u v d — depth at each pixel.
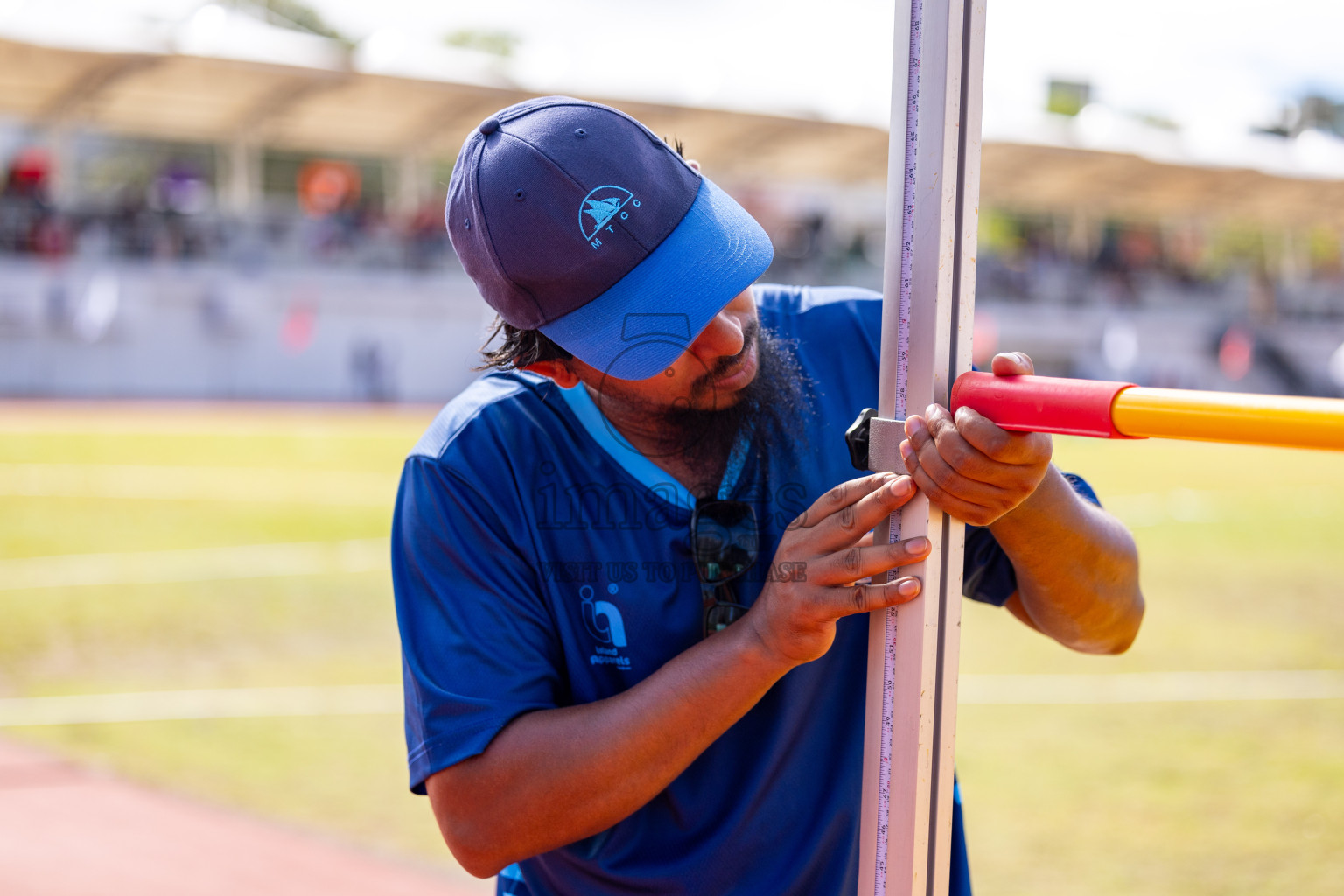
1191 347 29.66
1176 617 7.12
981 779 4.15
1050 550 1.24
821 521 1.08
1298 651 6.24
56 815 3.69
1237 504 13.69
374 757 4.29
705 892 1.27
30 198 22.58
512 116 1.23
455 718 1.21
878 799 1.07
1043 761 4.34
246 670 5.54
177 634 6.24
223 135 25.66
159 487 12.16
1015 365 0.98
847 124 25.86
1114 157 28.75
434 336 24.28
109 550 8.81
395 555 1.31
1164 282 32.22
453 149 26.78
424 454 1.29
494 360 1.31
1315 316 32.47
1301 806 3.88
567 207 1.17
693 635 1.27
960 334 1.02
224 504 11.20
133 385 21.97
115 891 3.14
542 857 1.32
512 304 1.22
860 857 1.09
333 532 9.77
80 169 27.86
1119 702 5.15
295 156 29.45
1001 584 1.43
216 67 21.64
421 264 24.67
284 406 22.17
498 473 1.28
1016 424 0.97
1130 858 3.43
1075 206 33.22
